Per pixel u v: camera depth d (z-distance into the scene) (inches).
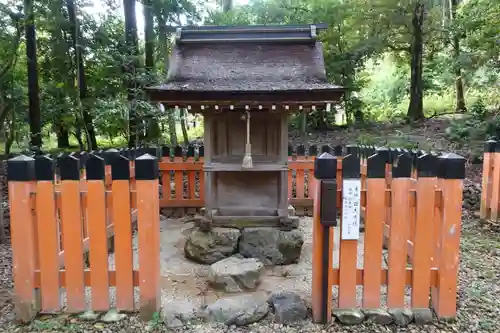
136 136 335.3
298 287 124.0
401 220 102.6
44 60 418.0
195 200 218.5
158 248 104.7
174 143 388.2
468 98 617.0
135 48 347.6
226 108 142.9
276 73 145.4
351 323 101.3
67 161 101.9
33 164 102.2
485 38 373.1
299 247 145.4
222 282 120.3
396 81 679.7
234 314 101.0
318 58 151.6
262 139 157.6
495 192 194.4
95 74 394.3
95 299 105.5
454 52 503.2
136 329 99.2
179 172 217.6
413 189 104.5
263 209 163.0
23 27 332.2
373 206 101.9
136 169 100.3
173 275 134.3
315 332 97.9
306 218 217.5
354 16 533.0
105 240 104.0
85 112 396.5
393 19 526.9
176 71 146.6
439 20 560.7
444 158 102.0
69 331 98.5
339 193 103.7
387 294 104.7
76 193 102.7
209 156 154.9
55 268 104.3
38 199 102.9
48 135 470.9
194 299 114.8
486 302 114.1
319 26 161.2
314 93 132.0
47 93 406.3
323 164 97.7
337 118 708.7
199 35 160.1
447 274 103.4
